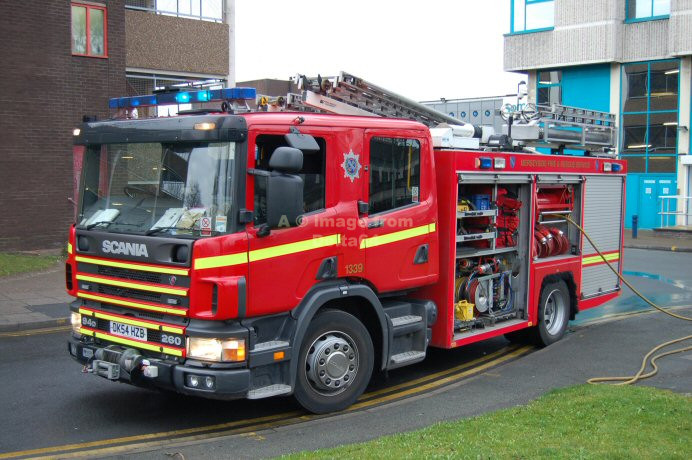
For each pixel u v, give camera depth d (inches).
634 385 285.0
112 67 737.6
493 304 345.4
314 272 251.3
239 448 226.8
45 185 695.7
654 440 205.9
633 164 1138.7
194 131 230.1
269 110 276.1
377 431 242.4
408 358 287.9
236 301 225.1
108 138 256.5
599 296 419.8
